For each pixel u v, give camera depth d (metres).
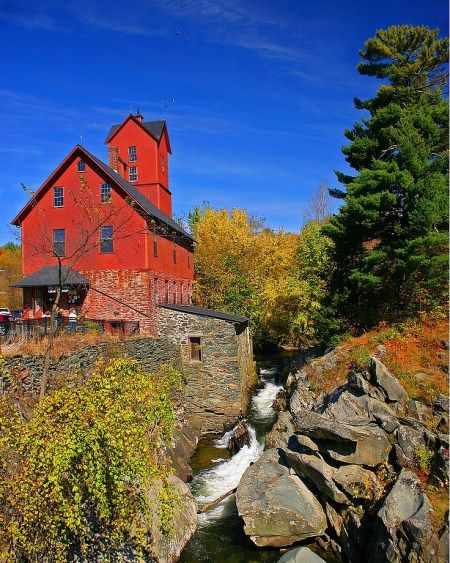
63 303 25.77
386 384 14.34
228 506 14.97
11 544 7.55
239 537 13.23
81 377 14.37
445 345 16.67
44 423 7.85
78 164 26.12
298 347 36.03
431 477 11.41
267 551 12.56
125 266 25.34
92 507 8.92
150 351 20.95
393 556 10.05
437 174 18.78
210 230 44.44
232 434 21.27
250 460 18.09
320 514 12.83
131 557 10.14
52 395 8.68
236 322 23.70
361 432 12.65
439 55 22.48
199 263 39.91
